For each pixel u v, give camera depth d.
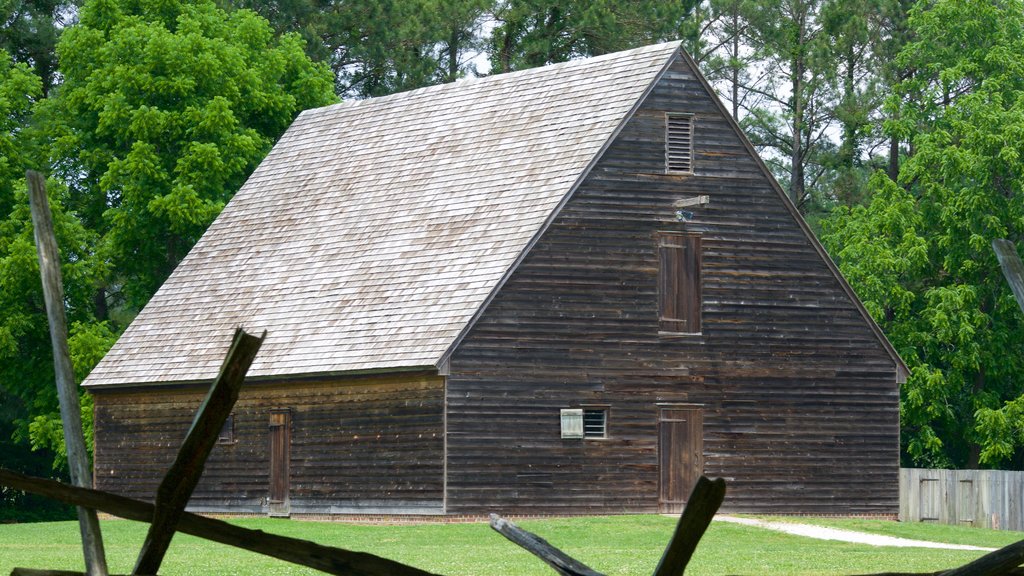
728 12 84.69
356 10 79.81
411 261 46.59
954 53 67.88
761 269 47.16
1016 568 10.45
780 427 47.09
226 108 59.66
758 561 31.88
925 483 49.62
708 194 46.59
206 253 54.16
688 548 9.09
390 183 50.56
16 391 61.62
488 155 48.19
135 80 60.09
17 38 74.81
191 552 33.88
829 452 47.72
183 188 58.44
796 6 79.25
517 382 43.69
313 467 46.69
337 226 50.56
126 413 52.09
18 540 38.91
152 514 9.88
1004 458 65.75
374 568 10.25
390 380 44.59
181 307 52.50
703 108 46.69
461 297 43.91
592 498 44.41
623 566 30.48
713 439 46.19
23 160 62.25
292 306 48.72
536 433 43.84
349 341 45.56
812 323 47.81
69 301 61.53
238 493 48.91
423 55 81.50
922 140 66.00
